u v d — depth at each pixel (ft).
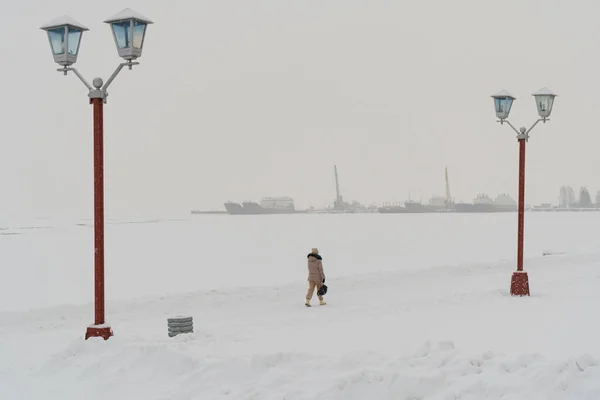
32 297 78.69
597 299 56.65
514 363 24.49
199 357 29.86
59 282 96.63
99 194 37.11
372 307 55.26
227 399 26.02
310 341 36.76
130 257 147.54
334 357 28.04
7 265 127.75
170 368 29.78
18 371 32.19
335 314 51.70
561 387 22.18
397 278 76.79
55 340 40.93
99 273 36.81
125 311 56.13
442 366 25.62
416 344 35.24
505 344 34.68
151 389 28.30
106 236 264.31
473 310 51.42
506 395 22.68
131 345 32.42
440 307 54.19
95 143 37.50
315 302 60.95
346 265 116.57
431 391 24.21
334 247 173.37
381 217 554.87
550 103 63.46
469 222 395.14
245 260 135.64
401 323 44.93
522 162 63.36
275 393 25.71
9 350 37.24
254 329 43.27
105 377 30.12
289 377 26.78
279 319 49.55
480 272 84.79
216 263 128.16
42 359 34.19
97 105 37.60
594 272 79.97
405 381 24.54
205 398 26.50
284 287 67.62
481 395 23.20
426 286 72.13
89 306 56.95
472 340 36.29
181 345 33.53
